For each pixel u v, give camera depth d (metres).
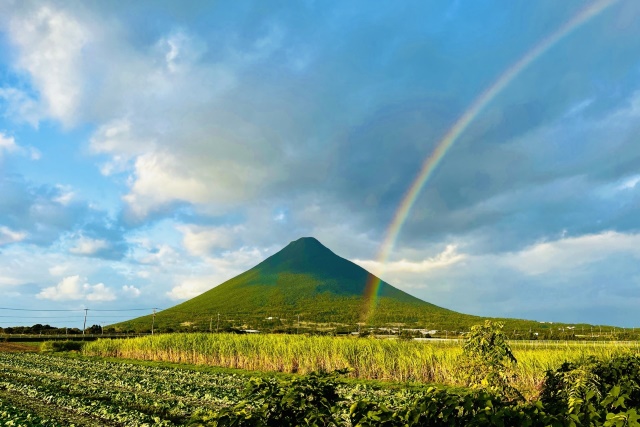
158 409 17.97
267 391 5.79
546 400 7.51
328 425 5.72
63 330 89.19
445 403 5.04
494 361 8.93
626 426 4.75
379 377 28.50
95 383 24.84
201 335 42.91
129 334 88.50
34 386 22.53
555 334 76.94
